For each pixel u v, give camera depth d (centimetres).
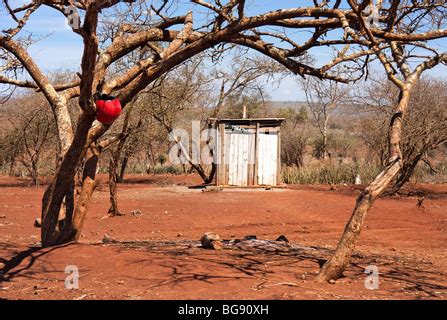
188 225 1256
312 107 3497
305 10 728
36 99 2127
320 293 546
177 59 777
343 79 866
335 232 1224
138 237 1090
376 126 2453
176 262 680
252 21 753
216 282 583
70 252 714
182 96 1838
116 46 778
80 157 748
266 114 3609
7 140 2523
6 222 1243
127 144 2012
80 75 623
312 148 4225
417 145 1912
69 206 789
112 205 1365
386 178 599
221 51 925
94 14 575
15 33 752
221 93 2281
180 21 843
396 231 1244
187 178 2689
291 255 786
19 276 622
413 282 640
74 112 2014
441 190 2028
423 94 1941
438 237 1167
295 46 852
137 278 604
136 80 772
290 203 1662
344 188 2112
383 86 2194
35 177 2205
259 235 1160
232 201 1709
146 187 2227
